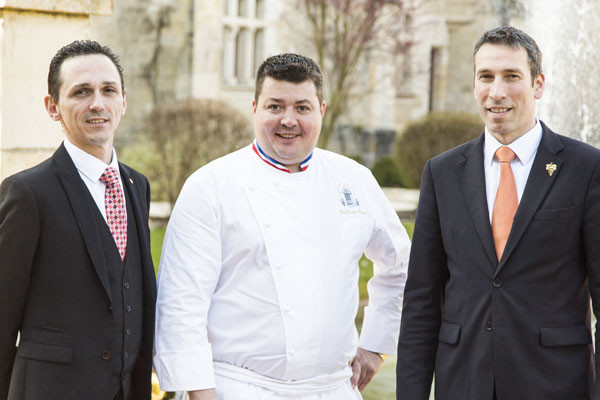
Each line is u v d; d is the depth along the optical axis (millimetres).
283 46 22188
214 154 14047
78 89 2662
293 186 2941
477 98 2824
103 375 2605
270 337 2818
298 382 2869
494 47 2752
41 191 2574
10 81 3619
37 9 3645
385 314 3295
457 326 2820
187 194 2889
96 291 2605
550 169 2750
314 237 2922
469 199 2834
